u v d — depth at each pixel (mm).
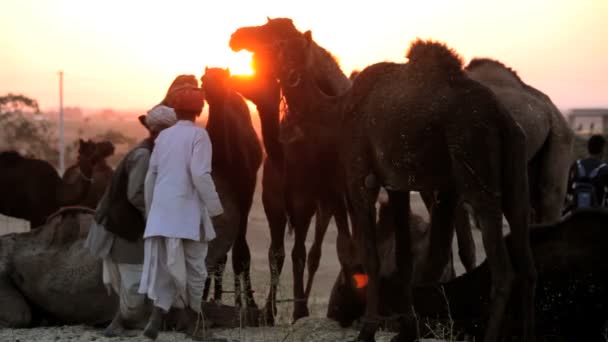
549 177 9859
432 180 6980
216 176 9219
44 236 8992
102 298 8680
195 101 7605
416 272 8633
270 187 9641
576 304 7461
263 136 9492
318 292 16766
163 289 7438
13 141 84625
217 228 9031
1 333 8305
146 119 8195
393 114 6953
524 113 9438
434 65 6891
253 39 8844
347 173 7555
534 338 6684
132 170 7730
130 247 7836
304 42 8164
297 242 9289
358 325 8469
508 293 6516
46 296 8758
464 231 9539
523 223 6652
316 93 8117
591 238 7543
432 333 7793
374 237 7477
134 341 7723
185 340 7730
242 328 8578
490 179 6555
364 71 7496
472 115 6586
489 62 10086
